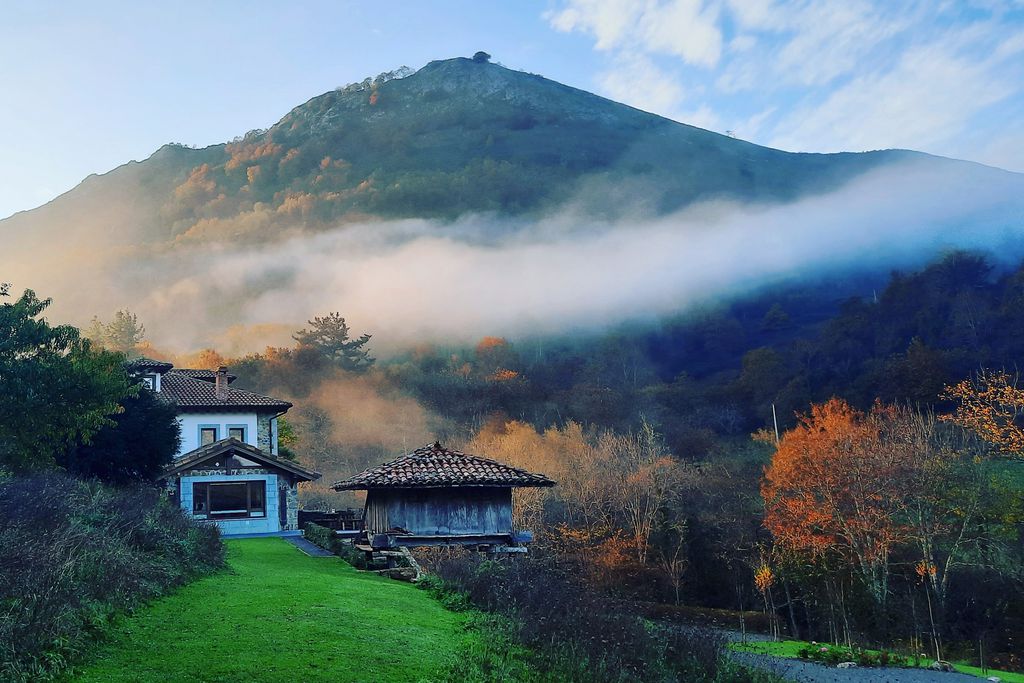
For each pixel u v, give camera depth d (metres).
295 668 8.36
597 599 15.62
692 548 47.59
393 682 8.35
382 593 13.66
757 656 22.34
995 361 78.06
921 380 73.88
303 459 76.12
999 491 39.84
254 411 43.25
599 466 54.28
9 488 13.22
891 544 38.59
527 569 16.97
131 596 10.23
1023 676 25.36
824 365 98.12
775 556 42.84
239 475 31.02
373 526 20.81
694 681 13.76
